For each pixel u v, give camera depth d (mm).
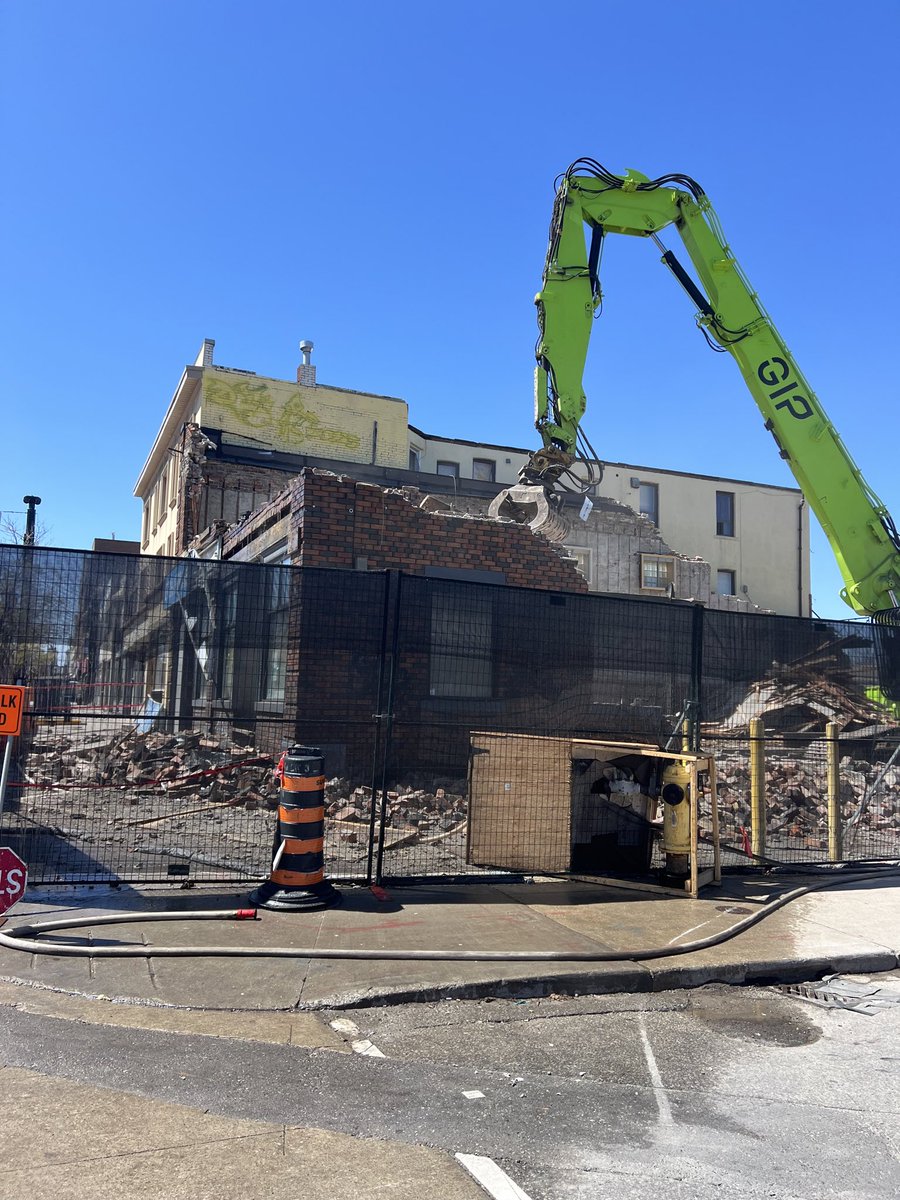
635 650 8961
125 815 9141
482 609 8766
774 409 13453
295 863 6727
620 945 6039
